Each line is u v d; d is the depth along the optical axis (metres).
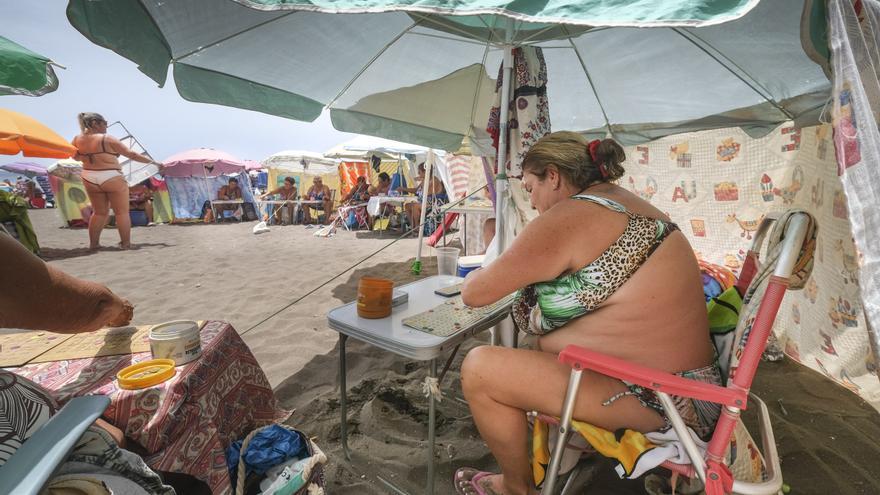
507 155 2.48
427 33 2.66
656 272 1.28
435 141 3.70
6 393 0.88
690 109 3.09
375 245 7.71
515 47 2.32
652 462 1.23
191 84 2.25
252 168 18.20
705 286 2.45
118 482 0.94
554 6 1.07
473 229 5.54
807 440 2.04
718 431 1.16
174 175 12.30
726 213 3.37
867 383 2.30
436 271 5.58
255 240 8.40
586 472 1.86
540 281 1.39
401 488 1.78
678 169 3.68
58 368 1.36
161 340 1.36
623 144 3.67
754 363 1.15
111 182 7.09
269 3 1.10
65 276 1.17
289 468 1.44
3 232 1.03
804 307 2.76
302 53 2.43
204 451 1.33
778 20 1.89
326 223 11.46
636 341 1.31
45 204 17.80
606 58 2.93
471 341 3.22
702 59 2.56
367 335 1.62
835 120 1.21
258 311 3.99
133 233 9.52
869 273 1.16
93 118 6.95
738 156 3.23
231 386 1.62
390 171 13.23
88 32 1.46
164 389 1.23
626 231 1.28
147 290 4.70
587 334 1.38
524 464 1.50
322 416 2.28
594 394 1.31
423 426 2.20
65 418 0.81
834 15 1.19
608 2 1.06
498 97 2.54
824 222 2.54
